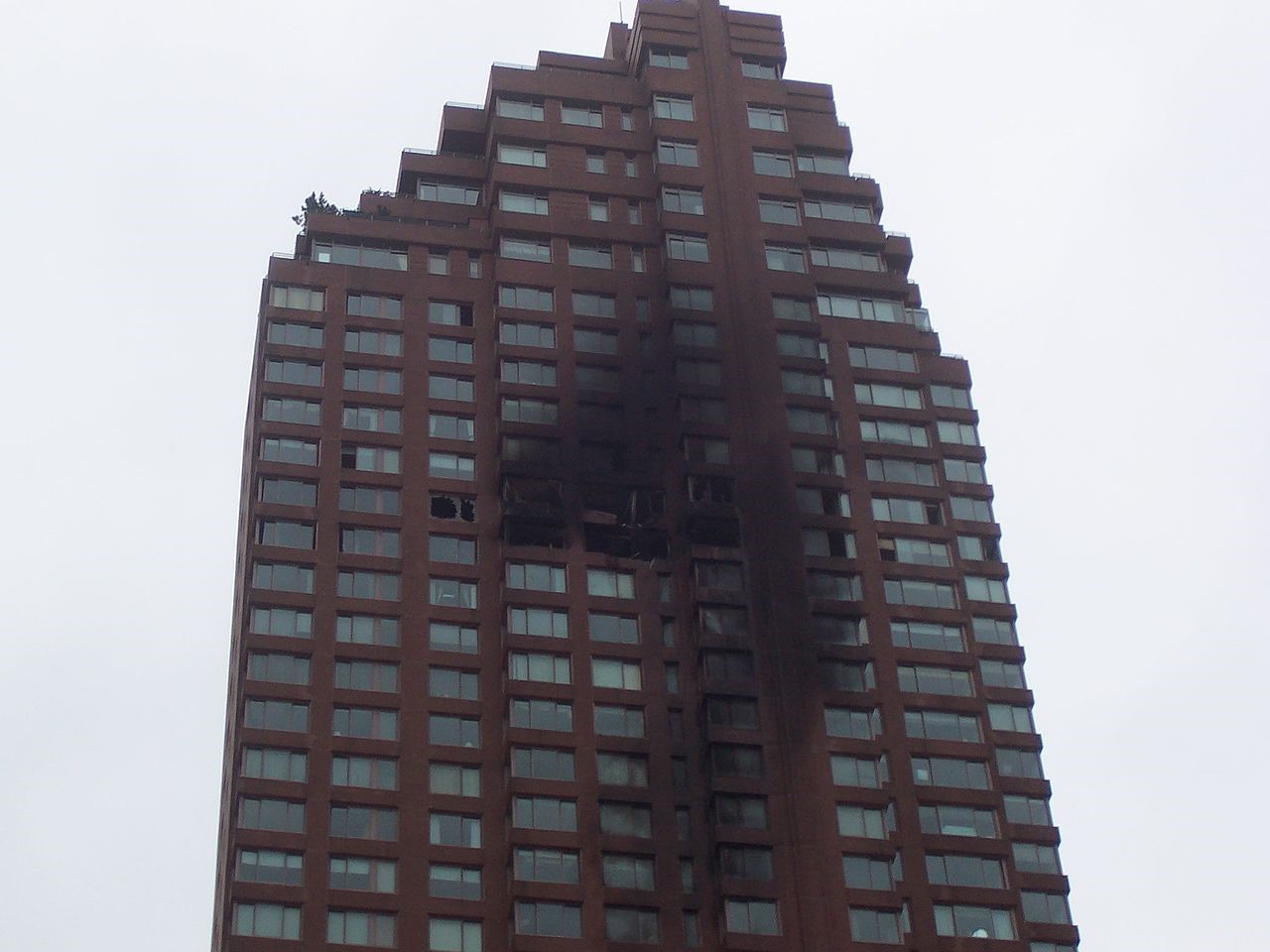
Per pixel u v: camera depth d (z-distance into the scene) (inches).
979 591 5910.4
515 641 5428.2
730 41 6811.0
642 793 5255.9
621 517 5782.5
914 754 5482.3
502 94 6560.0
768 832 5206.7
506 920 5034.5
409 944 4948.3
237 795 5073.8
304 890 4960.6
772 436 5954.7
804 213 6476.4
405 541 5605.3
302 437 5738.2
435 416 5880.9
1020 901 5310.0
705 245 6314.0
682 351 6063.0
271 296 5999.0
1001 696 5708.7
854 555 5802.2
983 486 6136.8
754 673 5472.4
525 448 5831.7
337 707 5265.8
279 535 5546.3
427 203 6392.7
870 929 5113.2
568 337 6072.8
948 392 6333.7
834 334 6279.5
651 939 5049.2
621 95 6633.9
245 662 5300.2
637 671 5462.6
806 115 6771.7
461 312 6131.9
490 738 5310.0
